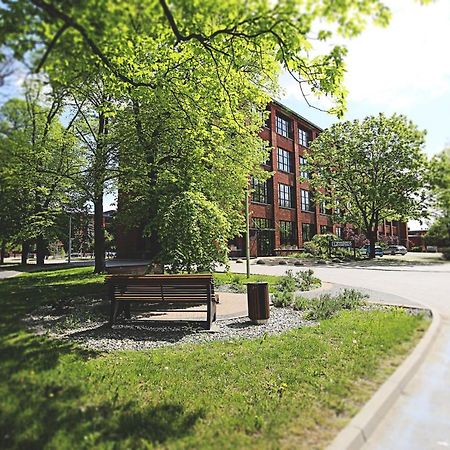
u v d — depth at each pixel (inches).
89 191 698.8
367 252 1558.8
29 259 2105.1
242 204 658.8
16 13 147.0
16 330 257.4
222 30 223.9
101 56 212.4
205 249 397.1
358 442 130.6
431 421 151.6
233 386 179.0
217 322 325.1
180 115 394.3
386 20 157.9
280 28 196.2
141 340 268.2
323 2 156.9
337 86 249.6
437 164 1341.0
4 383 154.9
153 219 399.2
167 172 433.1
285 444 124.3
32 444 119.1
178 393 169.8
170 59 330.3
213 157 479.5
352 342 243.0
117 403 153.4
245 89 348.5
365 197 1423.5
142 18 169.3
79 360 204.7
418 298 455.5
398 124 1358.3
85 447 119.0
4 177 381.1
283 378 186.1
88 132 775.7
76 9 146.1
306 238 1819.6
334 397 160.7
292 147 1745.8
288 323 315.9
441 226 1505.9
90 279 634.8
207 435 130.3
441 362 218.7
